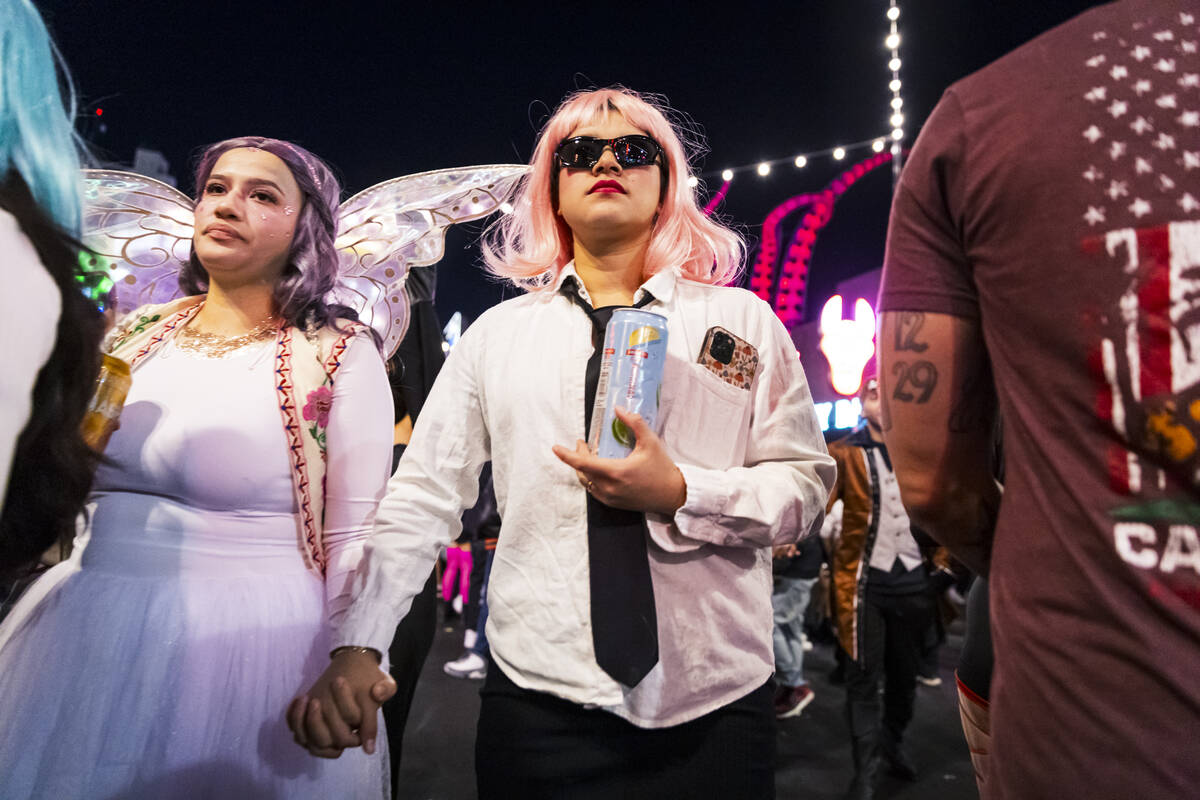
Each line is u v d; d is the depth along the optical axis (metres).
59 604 1.24
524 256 1.62
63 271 0.73
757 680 1.23
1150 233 0.67
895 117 5.47
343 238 1.99
